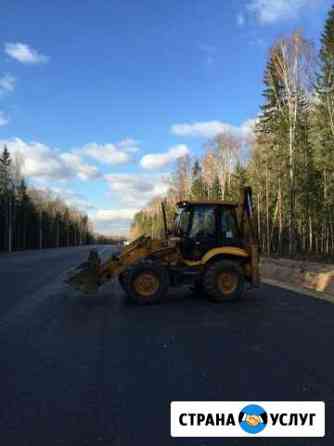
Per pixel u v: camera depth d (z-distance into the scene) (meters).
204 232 12.35
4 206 72.56
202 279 12.14
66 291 14.23
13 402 4.96
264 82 42.66
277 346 7.17
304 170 39.34
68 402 4.95
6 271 22.12
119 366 6.21
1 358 6.63
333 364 6.22
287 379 5.62
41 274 20.38
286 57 34.06
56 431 4.27
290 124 33.84
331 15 36.31
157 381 5.59
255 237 12.48
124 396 5.11
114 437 4.14
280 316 9.72
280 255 36.69
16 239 78.69
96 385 5.46
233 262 12.10
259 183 47.28
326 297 12.61
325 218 39.94
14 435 4.18
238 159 59.00
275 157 40.56
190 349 7.07
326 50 35.56
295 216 41.28
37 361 6.48
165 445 4.01
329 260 28.30
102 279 12.28
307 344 7.27
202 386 5.40
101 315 10.09
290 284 16.17
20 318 9.72
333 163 34.94
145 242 12.38
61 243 121.50
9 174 70.88
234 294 11.88
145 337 7.91
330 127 35.22
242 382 5.53
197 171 72.94
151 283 11.63
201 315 9.99
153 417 4.57
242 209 12.68
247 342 7.45
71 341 7.66
